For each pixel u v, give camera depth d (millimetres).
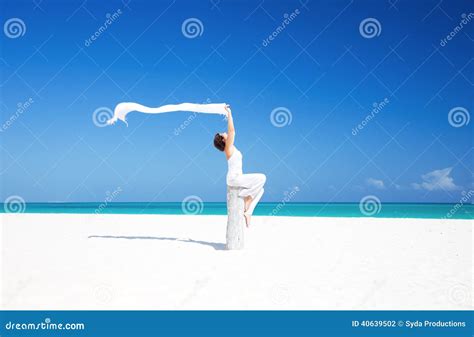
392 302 4977
